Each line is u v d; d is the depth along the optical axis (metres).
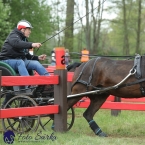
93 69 10.45
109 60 10.51
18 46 10.89
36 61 11.23
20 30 11.27
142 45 53.38
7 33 25.88
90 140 9.49
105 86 10.38
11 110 9.73
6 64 10.88
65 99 10.62
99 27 41.72
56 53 10.61
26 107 10.03
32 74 11.60
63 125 10.59
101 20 41.47
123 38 48.59
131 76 9.98
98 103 10.84
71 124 11.21
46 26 33.19
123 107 12.77
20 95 10.69
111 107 12.82
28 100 10.69
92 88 10.44
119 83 10.01
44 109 10.32
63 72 10.58
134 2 44.94
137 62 9.98
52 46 42.88
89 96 10.87
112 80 10.19
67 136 9.95
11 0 31.92
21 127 10.66
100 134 10.45
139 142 9.55
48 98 10.93
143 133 11.02
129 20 45.53
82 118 13.88
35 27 32.59
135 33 50.38
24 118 10.60
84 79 10.50
